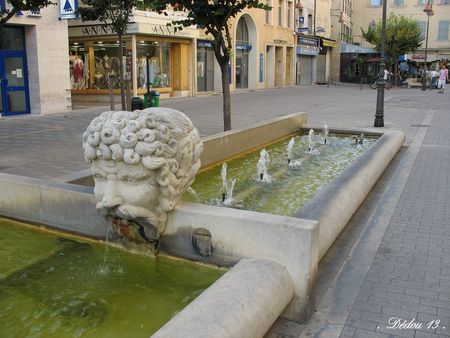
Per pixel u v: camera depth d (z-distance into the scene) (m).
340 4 53.84
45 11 18.27
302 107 22.03
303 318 3.65
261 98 27.61
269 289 3.32
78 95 25.14
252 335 2.99
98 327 3.42
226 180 7.79
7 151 10.65
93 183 5.74
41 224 5.15
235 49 34.00
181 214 4.13
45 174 8.43
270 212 6.20
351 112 19.91
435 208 6.58
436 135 13.34
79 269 4.29
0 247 4.76
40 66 18.34
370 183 6.89
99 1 14.89
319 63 51.16
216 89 31.12
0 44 17.50
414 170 8.95
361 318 3.73
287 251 3.67
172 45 27.03
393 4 62.44
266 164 8.89
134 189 3.90
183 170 4.11
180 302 3.74
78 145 11.45
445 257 4.92
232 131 9.59
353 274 4.48
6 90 17.78
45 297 3.83
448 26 60.03
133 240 4.36
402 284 4.30
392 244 5.25
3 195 5.34
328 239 4.59
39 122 16.00
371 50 49.78
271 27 38.34
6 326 3.43
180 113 4.17
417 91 37.66
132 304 3.72
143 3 10.70
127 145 3.71
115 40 24.25
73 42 25.47
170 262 4.25
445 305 3.94
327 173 8.41
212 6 10.52
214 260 4.04
